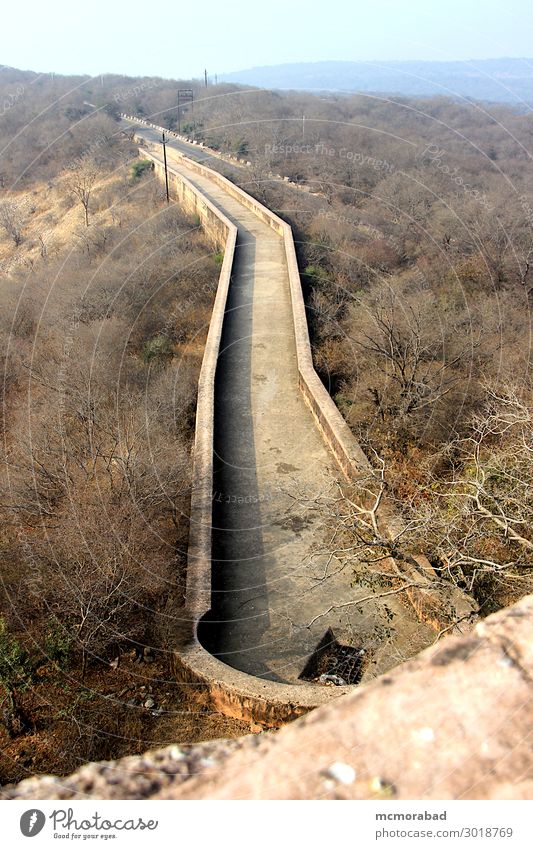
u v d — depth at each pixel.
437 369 14.13
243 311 18.59
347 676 8.02
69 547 9.20
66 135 42.31
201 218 29.94
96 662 8.12
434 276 20.33
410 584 7.67
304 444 12.79
